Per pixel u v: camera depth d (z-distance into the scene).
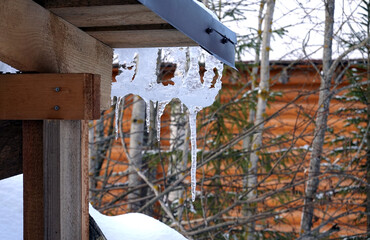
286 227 6.74
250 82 6.53
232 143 5.96
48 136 1.49
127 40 1.96
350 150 5.99
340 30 6.04
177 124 6.36
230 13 6.38
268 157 6.39
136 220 2.46
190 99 2.41
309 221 5.71
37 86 1.47
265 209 5.90
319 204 5.70
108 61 2.08
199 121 6.65
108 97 2.08
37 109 1.47
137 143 6.55
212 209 6.17
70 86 1.44
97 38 1.94
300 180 5.63
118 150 7.61
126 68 2.36
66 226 1.54
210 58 2.36
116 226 2.31
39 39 1.50
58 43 1.61
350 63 6.12
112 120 7.72
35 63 1.49
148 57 2.36
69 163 1.55
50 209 1.50
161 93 2.40
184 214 6.95
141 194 7.18
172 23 1.33
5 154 1.50
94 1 1.48
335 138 6.45
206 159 5.93
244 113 6.52
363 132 6.16
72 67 1.72
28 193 1.52
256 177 6.07
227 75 6.78
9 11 1.36
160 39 1.94
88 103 1.45
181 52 2.40
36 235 1.53
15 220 2.04
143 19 1.65
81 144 1.60
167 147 7.28
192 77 2.38
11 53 1.38
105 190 6.27
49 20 1.56
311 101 6.70
